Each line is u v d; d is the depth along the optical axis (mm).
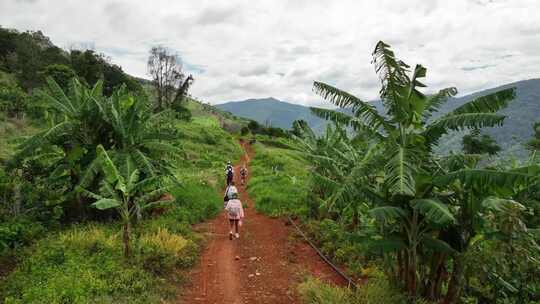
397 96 7375
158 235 11008
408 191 6387
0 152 18672
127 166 12273
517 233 6715
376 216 7215
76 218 13617
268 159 39094
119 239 11016
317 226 14039
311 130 17375
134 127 13555
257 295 8773
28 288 7879
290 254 11680
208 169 31234
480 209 7191
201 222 15594
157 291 8367
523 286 7938
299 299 8594
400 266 8602
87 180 11922
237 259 11133
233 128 81000
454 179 6785
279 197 19219
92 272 8539
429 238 7531
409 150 7258
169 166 16125
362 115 7902
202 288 9070
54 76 46656
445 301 7824
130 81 66938
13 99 32281
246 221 16203
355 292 8398
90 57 61094
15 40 59250
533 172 6359
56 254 9562
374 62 7395
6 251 10102
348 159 12352
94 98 13195
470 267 7309
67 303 7250
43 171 13859
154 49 71938
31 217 12234
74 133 13320
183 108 71500
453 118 7109
